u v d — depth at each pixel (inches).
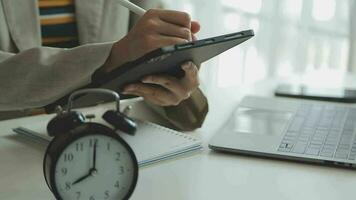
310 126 34.6
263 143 31.2
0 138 33.8
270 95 46.9
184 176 27.2
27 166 28.7
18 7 47.1
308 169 28.5
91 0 50.5
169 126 36.9
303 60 88.2
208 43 27.9
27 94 32.1
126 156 21.7
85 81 31.0
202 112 36.4
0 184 26.1
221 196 24.7
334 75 58.1
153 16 30.5
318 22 86.1
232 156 30.4
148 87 33.4
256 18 89.1
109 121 22.3
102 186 21.5
